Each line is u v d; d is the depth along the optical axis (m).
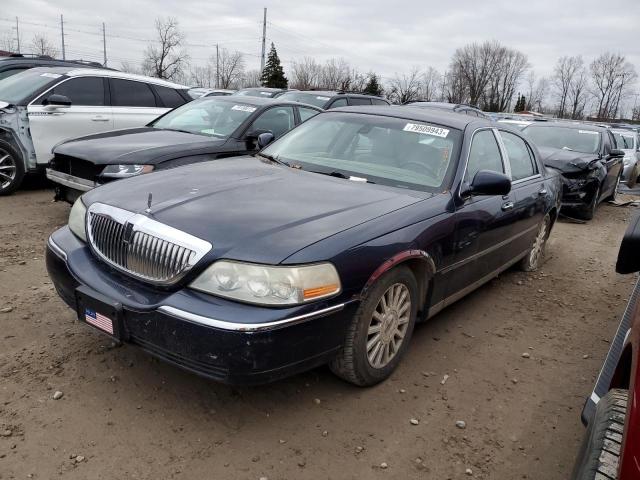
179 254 2.73
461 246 3.82
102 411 2.92
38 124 7.48
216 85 70.75
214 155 6.38
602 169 9.66
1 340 3.55
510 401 3.38
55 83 7.77
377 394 3.30
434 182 3.84
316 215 3.07
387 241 3.09
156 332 2.68
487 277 4.60
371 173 3.94
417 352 3.90
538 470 2.79
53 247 3.32
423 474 2.67
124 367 3.33
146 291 2.82
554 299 5.30
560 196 6.27
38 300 4.18
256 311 2.57
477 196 4.07
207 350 2.56
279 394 3.20
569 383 3.68
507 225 4.61
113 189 3.45
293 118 7.55
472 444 2.93
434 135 4.17
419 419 3.10
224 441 2.77
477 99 95.06
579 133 10.72
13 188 7.48
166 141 6.29
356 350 3.05
